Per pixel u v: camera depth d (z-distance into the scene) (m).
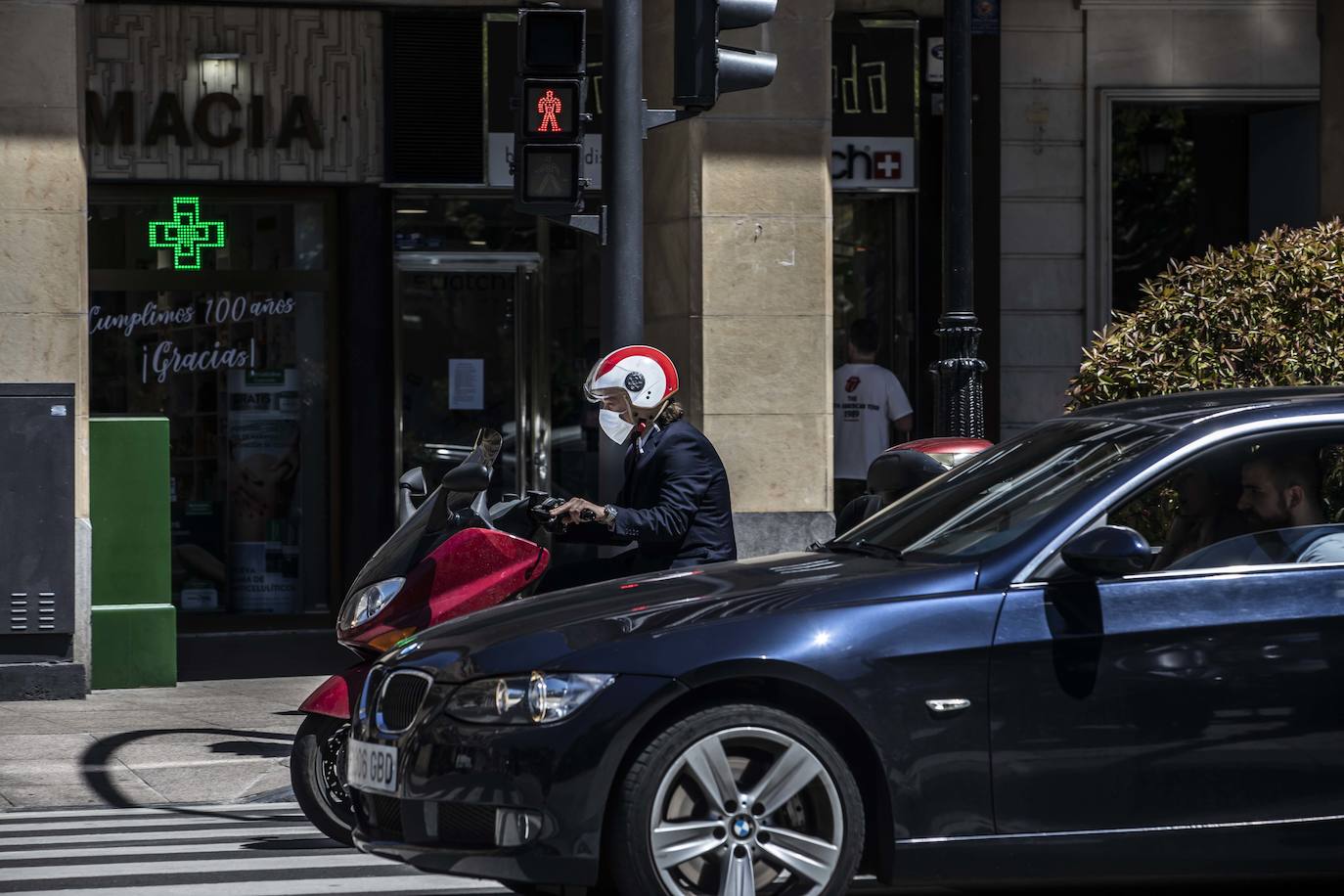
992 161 23.06
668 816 7.77
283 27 21.73
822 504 20.69
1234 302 14.60
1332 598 8.20
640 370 11.52
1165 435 8.55
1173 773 8.03
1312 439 8.52
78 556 18.28
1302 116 24.03
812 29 20.55
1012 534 8.32
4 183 18.33
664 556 11.38
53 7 18.38
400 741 8.10
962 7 15.97
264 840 11.82
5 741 15.89
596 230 13.89
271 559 22.45
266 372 22.28
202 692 18.56
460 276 22.52
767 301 20.53
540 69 13.70
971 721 7.90
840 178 22.67
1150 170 24.11
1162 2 23.47
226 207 22.05
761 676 7.74
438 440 22.56
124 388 21.94
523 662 7.83
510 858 7.68
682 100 13.76
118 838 12.05
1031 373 23.41
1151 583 8.16
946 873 7.91
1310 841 8.11
